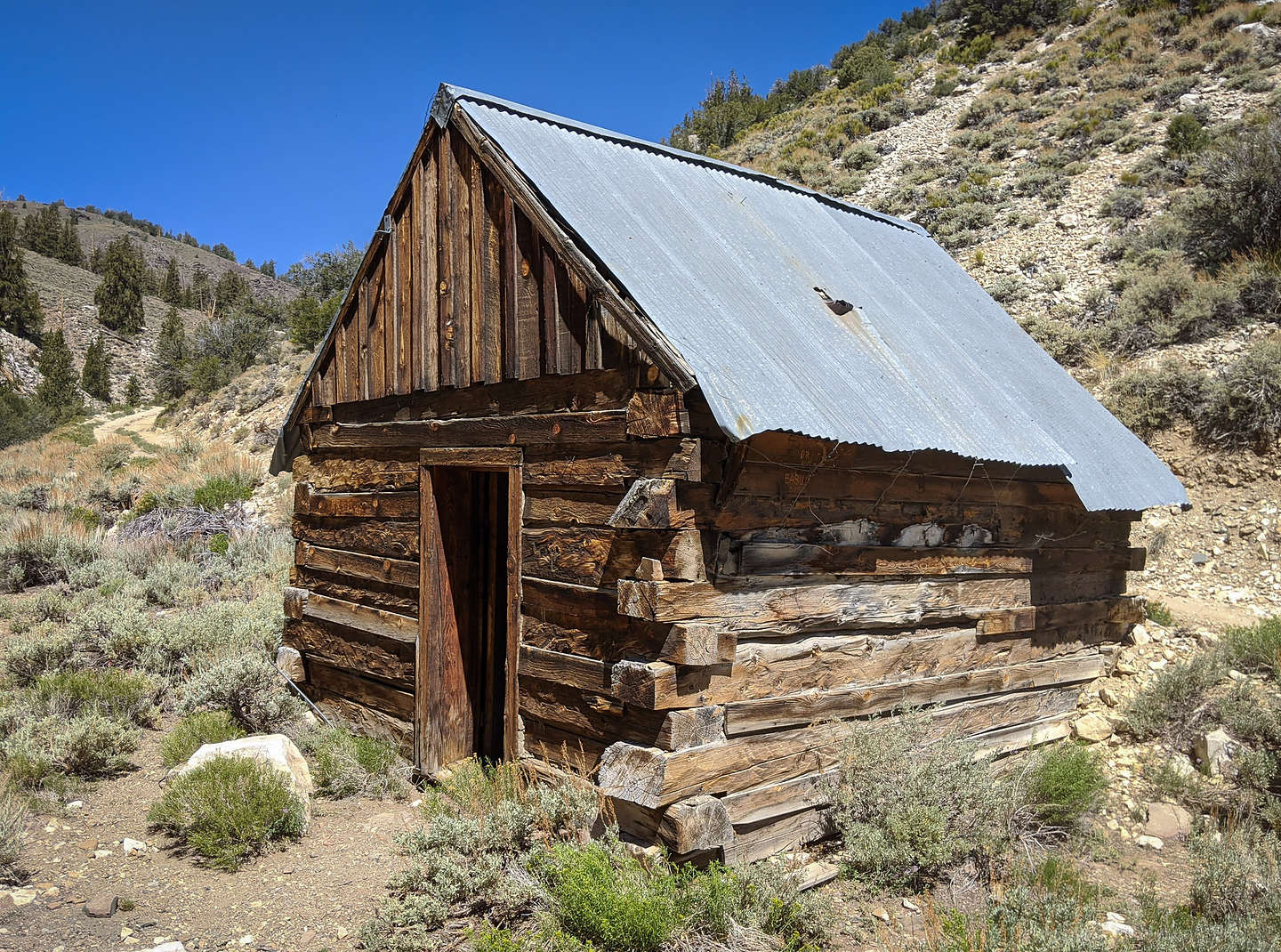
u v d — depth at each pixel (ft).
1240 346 40.14
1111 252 55.57
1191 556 33.09
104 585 39.22
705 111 137.18
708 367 14.87
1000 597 21.31
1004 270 59.82
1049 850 18.06
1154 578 32.68
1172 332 42.91
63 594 40.01
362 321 23.86
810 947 13.32
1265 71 76.43
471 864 15.42
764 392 15.24
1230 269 46.24
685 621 14.92
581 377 17.01
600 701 16.07
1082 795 18.71
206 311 343.26
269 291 491.72
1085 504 20.61
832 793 17.20
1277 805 18.62
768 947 13.56
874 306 23.06
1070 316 50.14
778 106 136.05
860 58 126.93
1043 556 22.68
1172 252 51.06
